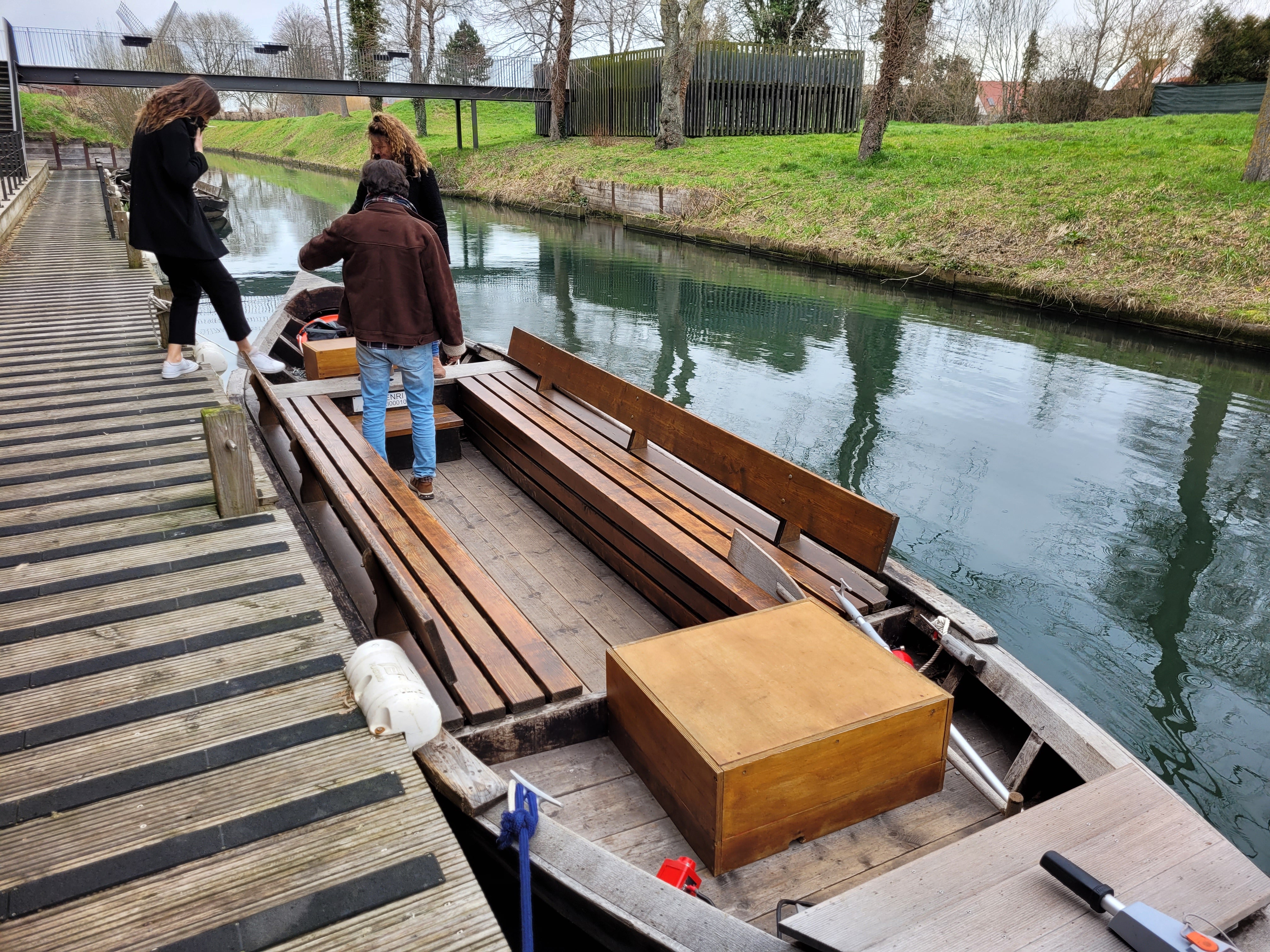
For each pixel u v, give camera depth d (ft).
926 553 16.47
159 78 80.12
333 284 29.71
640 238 67.26
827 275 50.57
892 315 39.65
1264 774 10.81
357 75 97.40
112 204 47.78
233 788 6.82
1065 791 8.03
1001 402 26.45
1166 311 35.14
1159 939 5.15
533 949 5.97
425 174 16.07
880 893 5.87
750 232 59.62
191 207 15.33
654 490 12.94
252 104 230.89
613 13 104.12
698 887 6.85
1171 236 40.55
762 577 9.95
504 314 39.60
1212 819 10.02
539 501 15.20
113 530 11.03
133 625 9.00
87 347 20.06
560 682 8.57
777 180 67.05
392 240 12.56
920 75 107.96
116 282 31.07
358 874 6.07
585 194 79.92
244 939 5.52
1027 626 14.05
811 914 5.70
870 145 66.44
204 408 14.84
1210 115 71.82
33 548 10.52
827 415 25.03
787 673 7.98
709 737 7.06
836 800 7.47
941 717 7.72
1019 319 38.88
